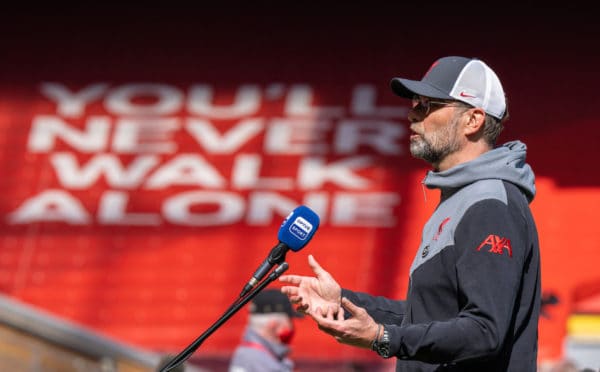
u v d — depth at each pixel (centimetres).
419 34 2048
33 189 1903
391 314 413
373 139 1903
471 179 363
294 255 1744
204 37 2102
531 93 1922
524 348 355
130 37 2111
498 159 366
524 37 2012
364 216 1794
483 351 328
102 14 2148
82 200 1883
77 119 1992
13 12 2145
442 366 361
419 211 1792
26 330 1305
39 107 2012
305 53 2052
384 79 1992
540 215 1756
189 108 1997
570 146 1841
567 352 1598
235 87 2019
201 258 1784
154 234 1823
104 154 1942
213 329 393
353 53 2036
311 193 1847
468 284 338
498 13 2052
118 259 1792
